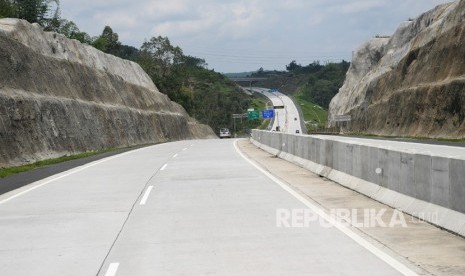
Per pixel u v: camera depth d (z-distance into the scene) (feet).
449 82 184.96
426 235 27.86
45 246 27.58
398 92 235.20
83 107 165.37
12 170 77.00
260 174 61.26
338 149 52.70
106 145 176.04
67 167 78.74
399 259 23.34
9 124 109.29
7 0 229.45
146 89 285.43
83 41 317.01
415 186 33.91
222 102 609.01
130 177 61.46
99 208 39.47
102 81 210.79
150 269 22.67
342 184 49.01
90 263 23.90
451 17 209.77
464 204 27.78
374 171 41.81
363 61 399.03
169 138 279.69
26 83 133.69
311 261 23.35
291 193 45.01
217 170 67.15
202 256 24.67
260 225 31.71
